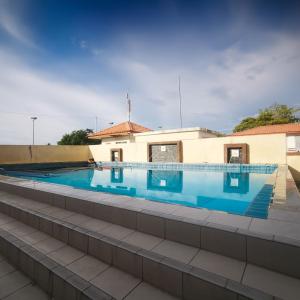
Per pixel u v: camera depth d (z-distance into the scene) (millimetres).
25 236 3562
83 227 3268
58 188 5148
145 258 2393
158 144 15820
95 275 2496
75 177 12500
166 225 2889
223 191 8211
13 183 5922
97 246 2857
